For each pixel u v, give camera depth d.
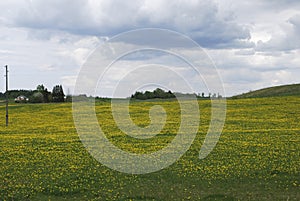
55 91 101.75
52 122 56.38
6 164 28.22
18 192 21.02
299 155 30.12
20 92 135.00
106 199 19.67
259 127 46.84
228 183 22.34
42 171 25.95
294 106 63.09
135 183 22.67
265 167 25.92
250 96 90.31
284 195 19.94
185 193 20.53
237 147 34.06
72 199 19.92
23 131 47.84
